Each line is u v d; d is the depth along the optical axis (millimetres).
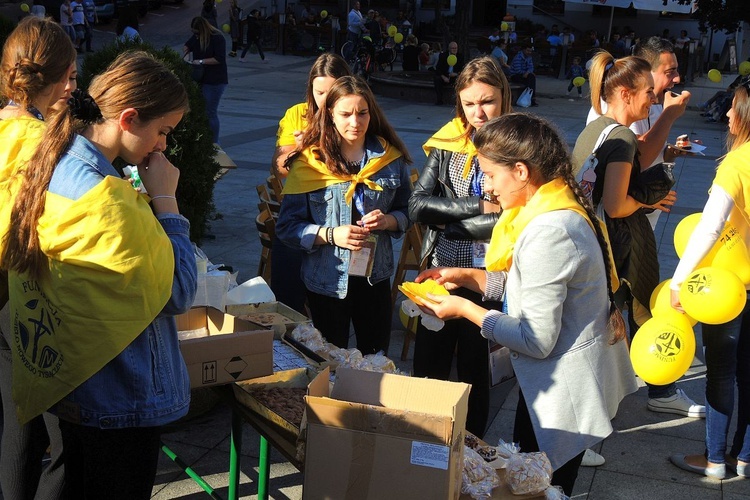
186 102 2234
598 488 3658
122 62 2164
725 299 2953
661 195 3555
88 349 2113
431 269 3182
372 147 3662
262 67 24859
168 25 31953
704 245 3131
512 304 2619
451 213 3398
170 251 2164
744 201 3123
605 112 3904
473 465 2414
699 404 4492
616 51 26391
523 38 30109
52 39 2650
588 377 2547
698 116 18359
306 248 3615
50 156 2107
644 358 3006
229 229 7605
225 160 6492
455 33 20641
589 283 2498
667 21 32812
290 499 3441
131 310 2102
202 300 3242
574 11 34094
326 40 28656
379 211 3574
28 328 2213
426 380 2381
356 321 3848
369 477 2197
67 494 2516
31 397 2236
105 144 2160
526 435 2799
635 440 4105
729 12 21031
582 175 3553
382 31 29062
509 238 2711
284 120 5152
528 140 2449
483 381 3459
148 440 2303
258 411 2709
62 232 2053
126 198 2070
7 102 2697
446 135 3525
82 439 2270
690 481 3729
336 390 2445
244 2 37031
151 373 2230
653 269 3787
